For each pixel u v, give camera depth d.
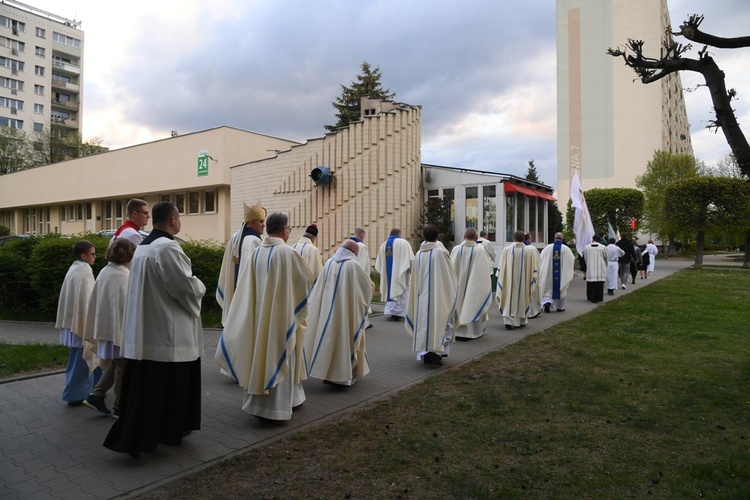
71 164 34.12
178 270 4.05
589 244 14.43
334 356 6.16
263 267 4.86
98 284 4.98
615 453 4.29
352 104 43.69
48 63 73.94
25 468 4.02
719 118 5.18
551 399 5.65
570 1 53.97
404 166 18.97
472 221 18.86
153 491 3.65
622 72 51.84
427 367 7.23
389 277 11.34
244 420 5.12
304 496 3.58
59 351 7.64
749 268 25.97
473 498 3.57
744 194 24.98
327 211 19.17
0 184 41.72
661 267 28.20
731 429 4.77
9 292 11.20
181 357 4.12
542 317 11.63
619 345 8.23
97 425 4.97
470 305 8.86
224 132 24.64
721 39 5.13
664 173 39.53
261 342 4.79
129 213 5.96
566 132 54.66
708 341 8.46
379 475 3.90
